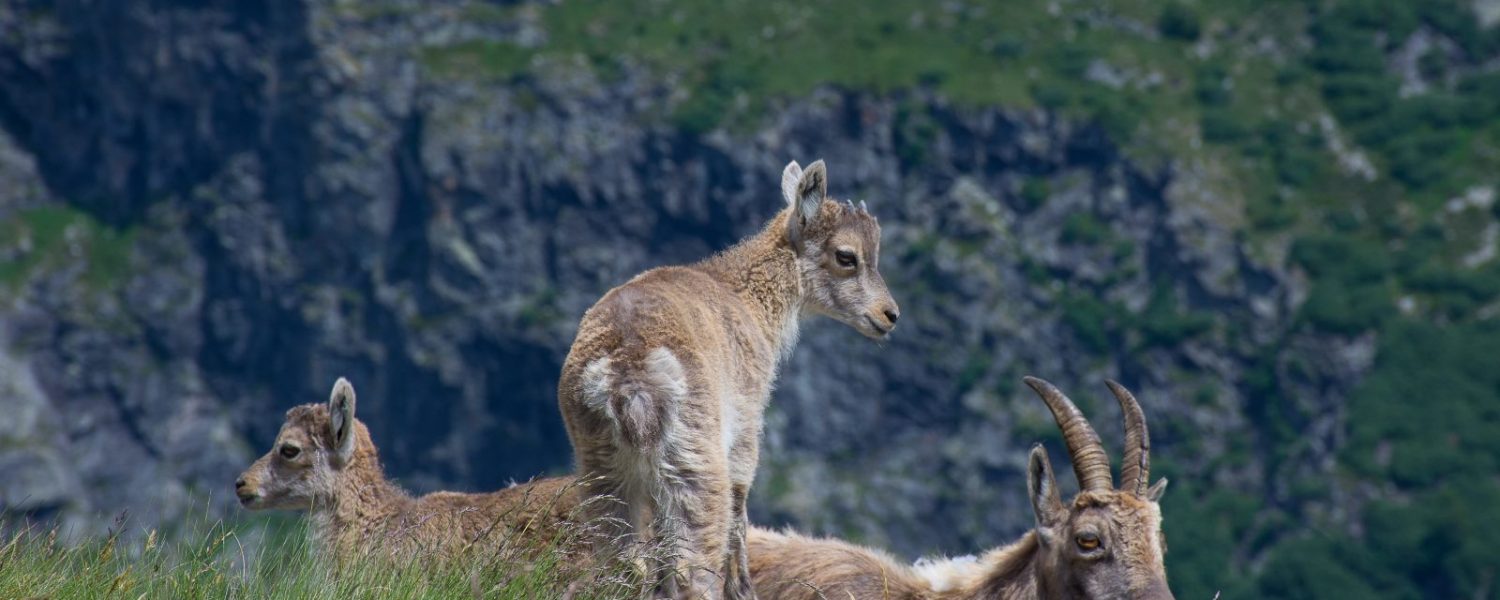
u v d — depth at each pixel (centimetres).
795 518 9112
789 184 1034
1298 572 8888
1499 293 9844
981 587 805
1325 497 9188
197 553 746
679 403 756
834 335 9625
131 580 713
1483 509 8844
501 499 969
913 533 9375
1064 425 759
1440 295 9856
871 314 1000
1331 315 9675
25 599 684
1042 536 755
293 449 1091
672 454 754
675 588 743
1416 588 8831
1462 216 10319
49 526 768
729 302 889
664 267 891
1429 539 8819
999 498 9475
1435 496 8962
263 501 1091
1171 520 9175
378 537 970
